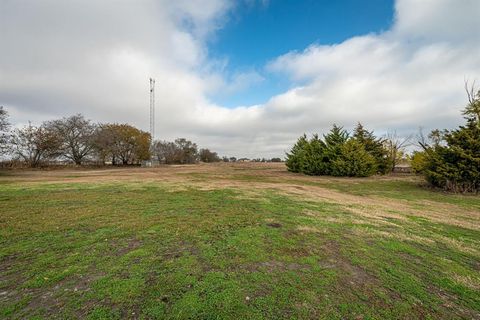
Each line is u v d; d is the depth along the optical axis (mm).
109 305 2697
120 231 5270
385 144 32031
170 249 4328
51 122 42406
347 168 24469
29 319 2449
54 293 2908
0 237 4789
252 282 3277
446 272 3855
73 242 4586
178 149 73000
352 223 6543
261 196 10750
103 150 46875
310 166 27141
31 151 36406
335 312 2725
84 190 11344
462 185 14914
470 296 3207
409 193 14336
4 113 27594
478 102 16547
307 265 3873
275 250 4414
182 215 6801
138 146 52219
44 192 10570
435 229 6410
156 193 10828
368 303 2928
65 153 42031
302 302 2883
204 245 4547
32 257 3906
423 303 2994
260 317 2584
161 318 2510
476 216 8500
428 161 16828
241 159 89938
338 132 27812
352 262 4059
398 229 6180
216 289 3068
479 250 4953
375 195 13320
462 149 15062
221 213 7141
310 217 7016
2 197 9172
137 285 3104
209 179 19000
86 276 3322
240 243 4691
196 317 2549
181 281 3232
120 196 9781
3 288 3010
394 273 3734
